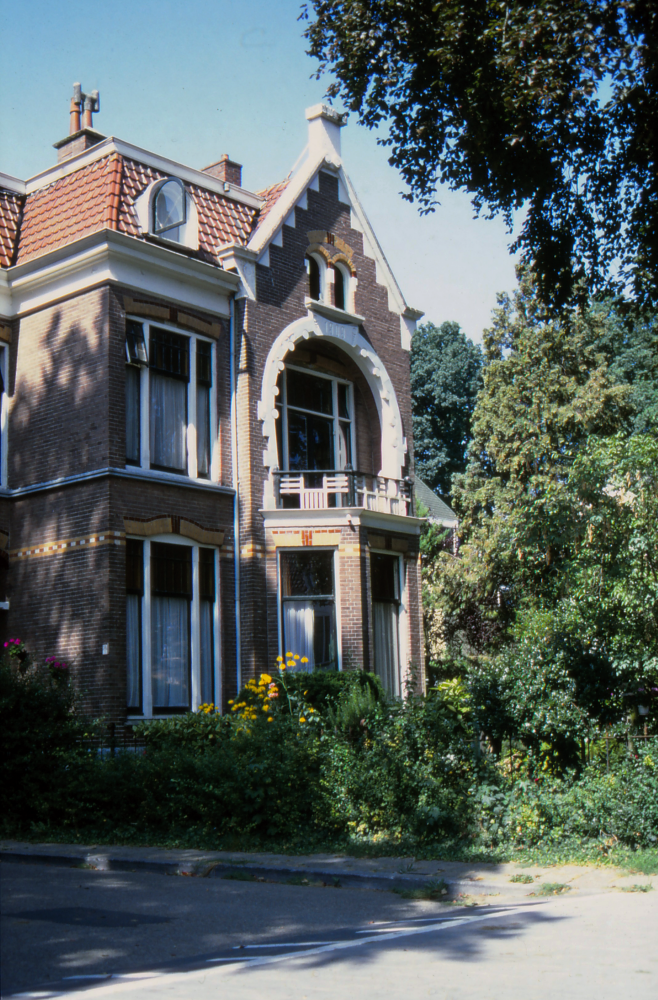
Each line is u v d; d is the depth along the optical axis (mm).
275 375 19875
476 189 14375
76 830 12953
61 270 17812
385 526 20844
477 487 33688
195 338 18859
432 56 13023
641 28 12258
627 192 14477
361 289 22375
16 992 5707
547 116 12891
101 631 16516
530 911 8219
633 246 14852
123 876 10422
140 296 17844
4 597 18031
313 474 21203
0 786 13273
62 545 17312
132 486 17172
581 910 8164
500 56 12008
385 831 11805
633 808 10680
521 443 31281
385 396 22391
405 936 7266
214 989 5688
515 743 11852
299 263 20828
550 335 31516
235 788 12219
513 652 12359
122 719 16359
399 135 14312
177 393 18516
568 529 18328
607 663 12500
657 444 17344
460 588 31469
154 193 18266
